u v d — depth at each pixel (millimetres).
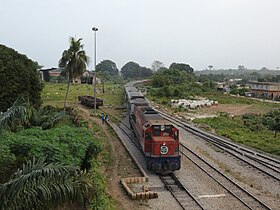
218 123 46312
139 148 26781
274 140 34438
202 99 84562
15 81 31484
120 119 43062
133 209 15000
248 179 19859
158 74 105750
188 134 34875
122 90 86750
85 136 20422
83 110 48906
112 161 23109
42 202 8289
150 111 26000
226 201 15969
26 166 8594
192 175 20203
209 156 25406
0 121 10008
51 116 28953
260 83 108812
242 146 30234
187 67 163000
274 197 16875
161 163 19906
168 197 16562
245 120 50156
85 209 13117
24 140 15875
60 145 16812
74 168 8992
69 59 40094
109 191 17156
